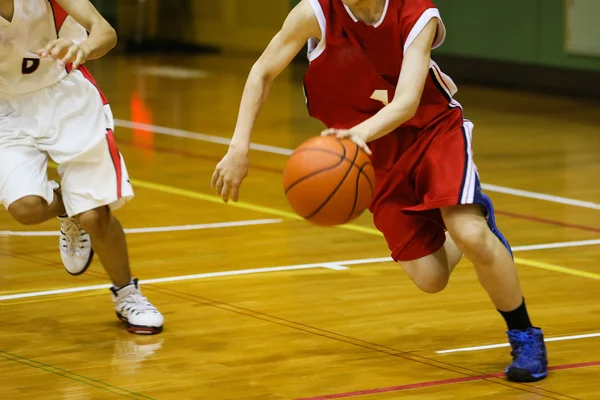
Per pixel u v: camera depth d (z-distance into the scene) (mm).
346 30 7887
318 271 11539
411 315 9898
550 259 12141
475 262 7879
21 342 9086
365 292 10688
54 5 8789
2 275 11344
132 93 27172
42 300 10422
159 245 12719
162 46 36750
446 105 8156
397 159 8250
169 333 9352
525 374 7984
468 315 9898
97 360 8586
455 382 8023
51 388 7879
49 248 12547
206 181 16891
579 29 26062
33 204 8758
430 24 7719
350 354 8742
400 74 7703
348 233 13453
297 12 8055
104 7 37000
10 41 8648
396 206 8305
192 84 28938
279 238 13148
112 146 8961
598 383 7973
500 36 27828
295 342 9078
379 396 7699
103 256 9414
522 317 8125
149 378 8125
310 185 7188
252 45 34906
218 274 11398
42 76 8906
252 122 8203
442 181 7824
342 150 7270
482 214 7996
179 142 20641
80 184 8945
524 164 18469
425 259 8336
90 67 32250
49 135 8953
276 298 10477
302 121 23203
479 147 20141
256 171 17719
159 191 16078
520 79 27609
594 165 18359
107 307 10203
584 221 14211
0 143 8891
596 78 25969
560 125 22609
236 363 8500
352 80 8023
